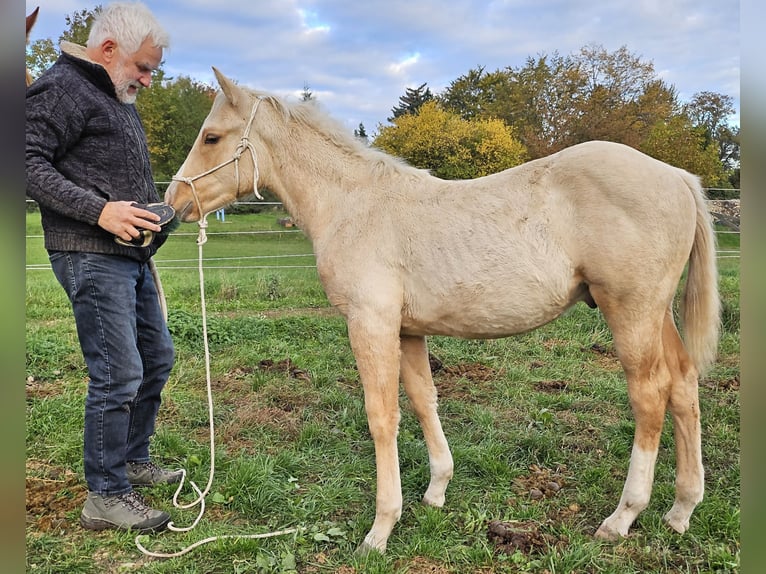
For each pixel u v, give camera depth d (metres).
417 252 2.46
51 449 3.49
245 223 16.78
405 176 2.66
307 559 2.44
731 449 3.40
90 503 2.67
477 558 2.40
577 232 2.34
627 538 2.51
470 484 3.05
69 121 2.37
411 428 3.80
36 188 2.28
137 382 2.65
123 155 2.55
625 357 2.41
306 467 3.28
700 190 2.46
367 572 2.32
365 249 2.53
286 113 2.77
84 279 2.49
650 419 2.45
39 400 4.20
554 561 2.34
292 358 5.33
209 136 2.77
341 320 6.84
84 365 5.14
